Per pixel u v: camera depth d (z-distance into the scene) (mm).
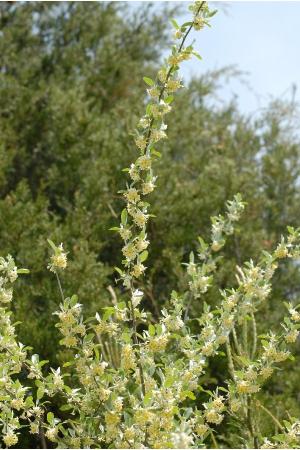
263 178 8188
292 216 7941
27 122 7984
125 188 6469
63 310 2352
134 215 2365
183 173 7695
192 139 8141
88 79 8930
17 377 4410
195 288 2896
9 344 2453
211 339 2648
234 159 8422
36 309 5543
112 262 6383
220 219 3158
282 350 2494
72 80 8852
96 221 6148
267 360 2518
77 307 2354
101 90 8984
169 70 2395
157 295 6141
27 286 5164
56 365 4461
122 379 2391
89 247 5668
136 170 2396
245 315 2740
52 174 6848
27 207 5812
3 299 2498
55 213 7391
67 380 4152
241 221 6816
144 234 2369
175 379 2066
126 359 2281
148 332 2334
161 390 2127
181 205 6359
